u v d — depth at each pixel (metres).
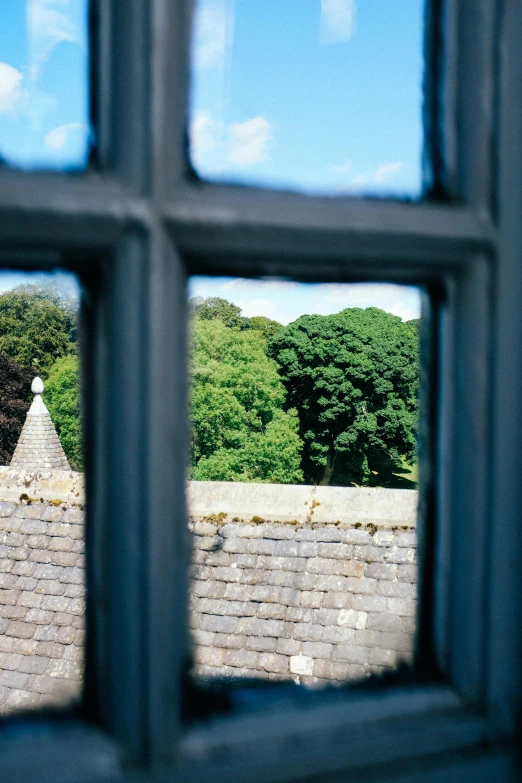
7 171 0.56
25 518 8.27
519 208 0.69
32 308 29.64
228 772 0.62
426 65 0.71
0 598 7.56
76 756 0.60
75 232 0.57
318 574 6.89
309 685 0.71
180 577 0.62
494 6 0.68
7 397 27.67
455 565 0.71
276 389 28.25
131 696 0.61
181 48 0.61
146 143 0.59
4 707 6.60
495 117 0.68
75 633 7.21
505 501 0.70
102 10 0.60
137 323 0.59
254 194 0.62
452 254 0.68
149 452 0.60
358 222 0.64
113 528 0.61
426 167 0.72
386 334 28.55
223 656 6.42
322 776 0.65
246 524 7.36
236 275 0.67
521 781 0.72
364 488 7.45
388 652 6.23
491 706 0.70
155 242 0.59
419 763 0.68
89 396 0.62
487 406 0.69
